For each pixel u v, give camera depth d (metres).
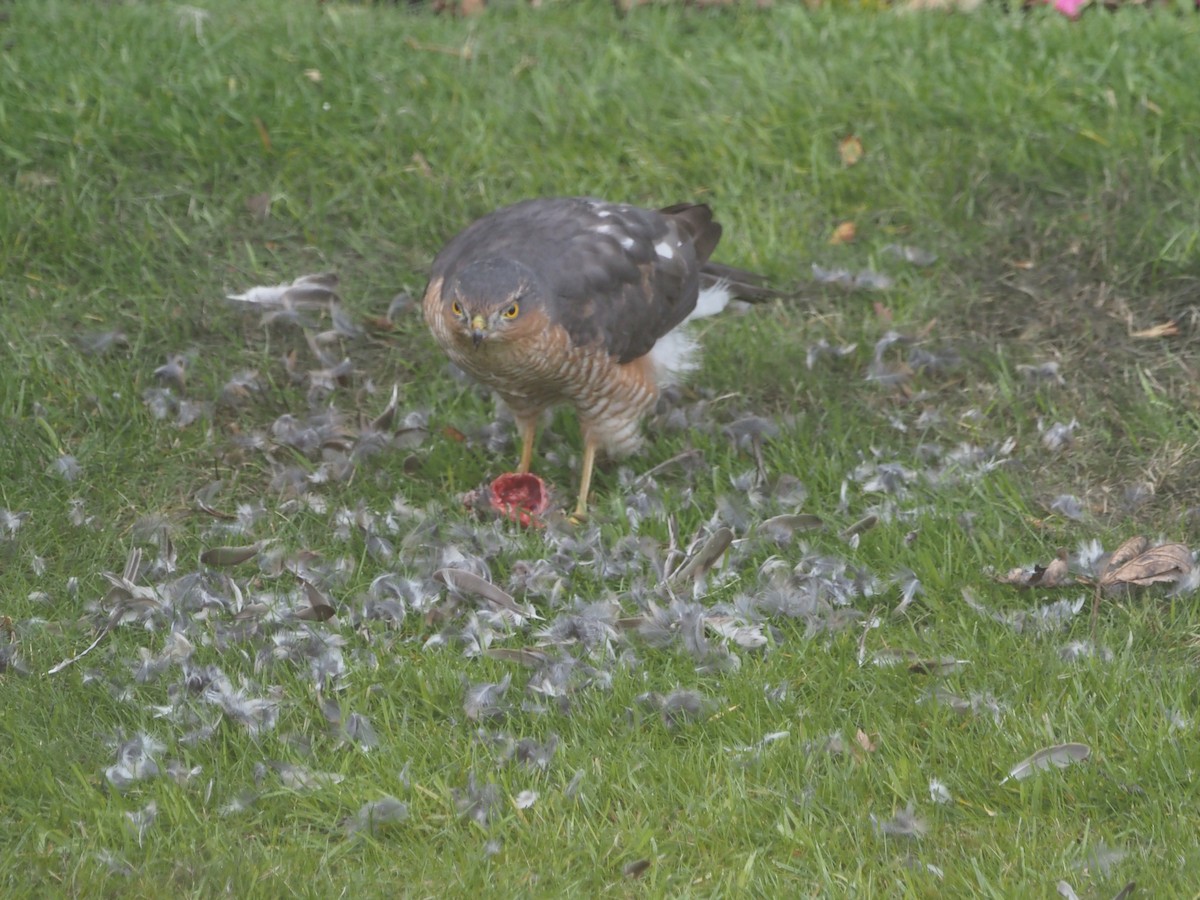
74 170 13.27
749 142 14.03
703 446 10.91
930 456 10.74
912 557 9.55
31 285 12.45
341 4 16.42
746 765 7.83
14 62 14.35
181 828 7.45
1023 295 12.35
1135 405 11.06
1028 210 13.12
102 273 12.64
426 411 11.27
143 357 11.85
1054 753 7.73
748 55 15.14
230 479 10.73
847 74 14.66
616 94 14.59
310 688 8.39
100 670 8.57
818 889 7.10
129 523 10.27
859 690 8.42
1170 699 8.20
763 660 8.67
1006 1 16.23
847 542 9.77
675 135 14.11
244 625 8.91
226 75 14.56
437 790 7.71
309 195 13.45
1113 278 12.33
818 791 7.66
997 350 11.80
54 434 10.84
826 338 12.09
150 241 12.88
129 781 7.76
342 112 14.17
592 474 10.89
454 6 16.55
